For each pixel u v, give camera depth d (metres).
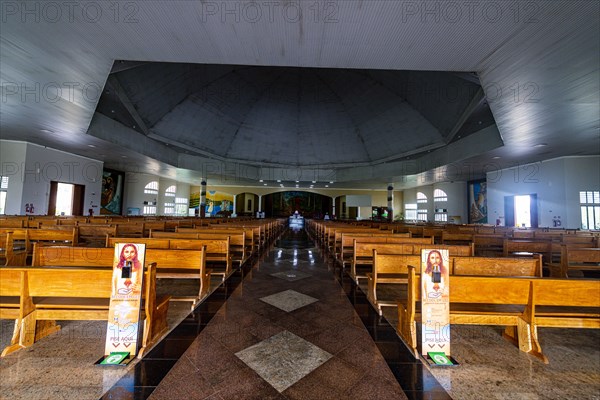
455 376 1.87
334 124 16.61
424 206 22.89
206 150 15.55
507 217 13.96
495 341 2.37
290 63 5.56
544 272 4.45
